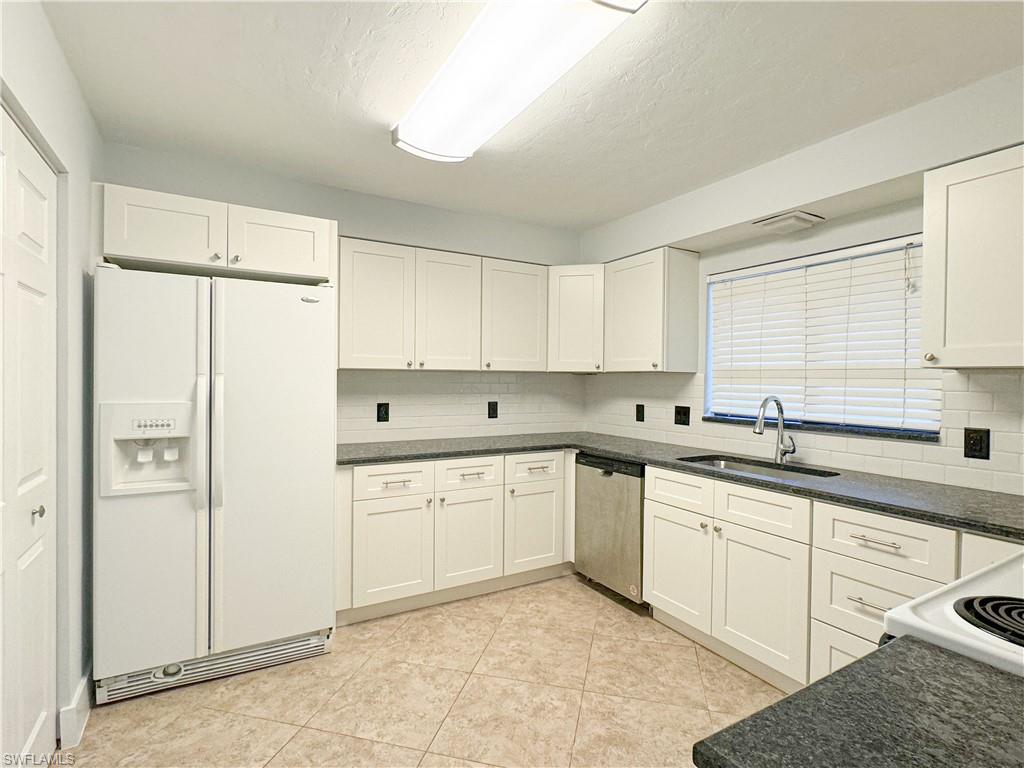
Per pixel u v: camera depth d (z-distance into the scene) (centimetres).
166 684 208
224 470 214
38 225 154
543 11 141
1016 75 173
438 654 240
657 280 315
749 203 261
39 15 144
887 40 161
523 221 355
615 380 383
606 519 303
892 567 176
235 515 216
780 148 238
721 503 237
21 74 131
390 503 273
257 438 220
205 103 203
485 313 336
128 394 196
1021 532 147
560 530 332
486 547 305
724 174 269
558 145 236
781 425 262
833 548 194
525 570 319
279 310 225
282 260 236
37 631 155
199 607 210
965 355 180
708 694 210
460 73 172
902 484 212
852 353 251
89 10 150
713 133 223
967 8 146
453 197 307
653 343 316
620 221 347
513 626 269
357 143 238
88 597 199
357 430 320
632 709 200
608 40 162
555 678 221
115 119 216
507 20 145
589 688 214
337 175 275
